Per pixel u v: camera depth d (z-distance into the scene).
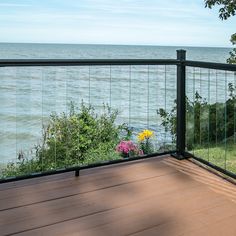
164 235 2.15
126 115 4.98
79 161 4.04
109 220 2.33
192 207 2.52
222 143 4.40
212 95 4.16
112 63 3.07
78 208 2.49
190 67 3.44
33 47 105.19
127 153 4.07
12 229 2.20
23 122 4.78
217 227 2.25
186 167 3.37
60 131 4.14
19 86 5.00
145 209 2.49
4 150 4.30
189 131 4.29
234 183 2.97
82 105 4.58
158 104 4.73
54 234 2.15
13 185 2.87
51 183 2.93
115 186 2.89
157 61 3.31
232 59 7.12
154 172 3.22
